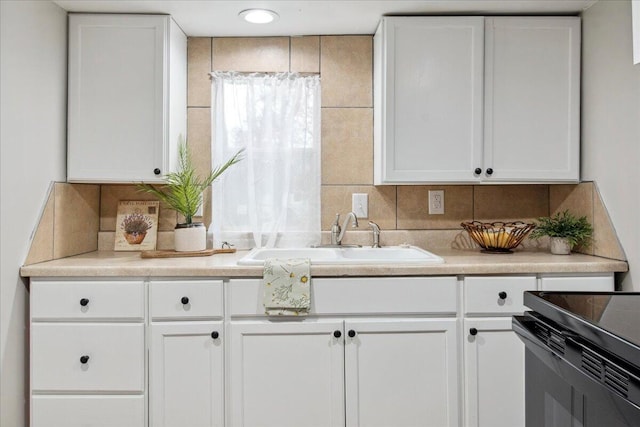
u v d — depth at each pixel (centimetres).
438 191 231
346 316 172
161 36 201
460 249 229
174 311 171
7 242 165
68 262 185
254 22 212
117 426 171
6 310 165
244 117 227
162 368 171
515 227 204
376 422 172
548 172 201
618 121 179
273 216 226
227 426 172
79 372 171
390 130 200
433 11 200
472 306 172
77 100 199
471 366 172
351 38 229
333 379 171
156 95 200
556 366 87
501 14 203
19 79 169
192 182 219
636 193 170
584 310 87
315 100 229
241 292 171
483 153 201
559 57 201
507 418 173
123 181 203
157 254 199
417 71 200
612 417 71
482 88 200
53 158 191
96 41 199
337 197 231
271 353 171
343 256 212
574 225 200
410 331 171
